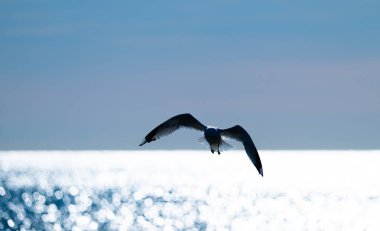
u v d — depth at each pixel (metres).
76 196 129.50
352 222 84.69
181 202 117.19
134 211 99.62
